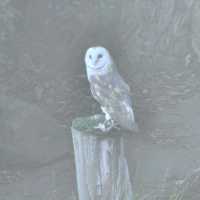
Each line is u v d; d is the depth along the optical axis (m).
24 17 14.88
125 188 6.07
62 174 10.91
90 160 5.96
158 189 9.75
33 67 14.34
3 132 11.13
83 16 15.18
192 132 12.48
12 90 13.61
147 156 11.39
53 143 11.37
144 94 14.14
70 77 14.33
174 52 15.28
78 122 6.16
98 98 6.73
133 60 14.97
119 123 6.29
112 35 15.13
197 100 13.84
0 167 11.00
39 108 12.29
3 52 14.42
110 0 15.40
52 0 15.12
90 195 6.07
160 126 12.72
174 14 15.35
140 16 15.28
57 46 14.81
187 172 10.56
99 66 6.74
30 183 10.71
